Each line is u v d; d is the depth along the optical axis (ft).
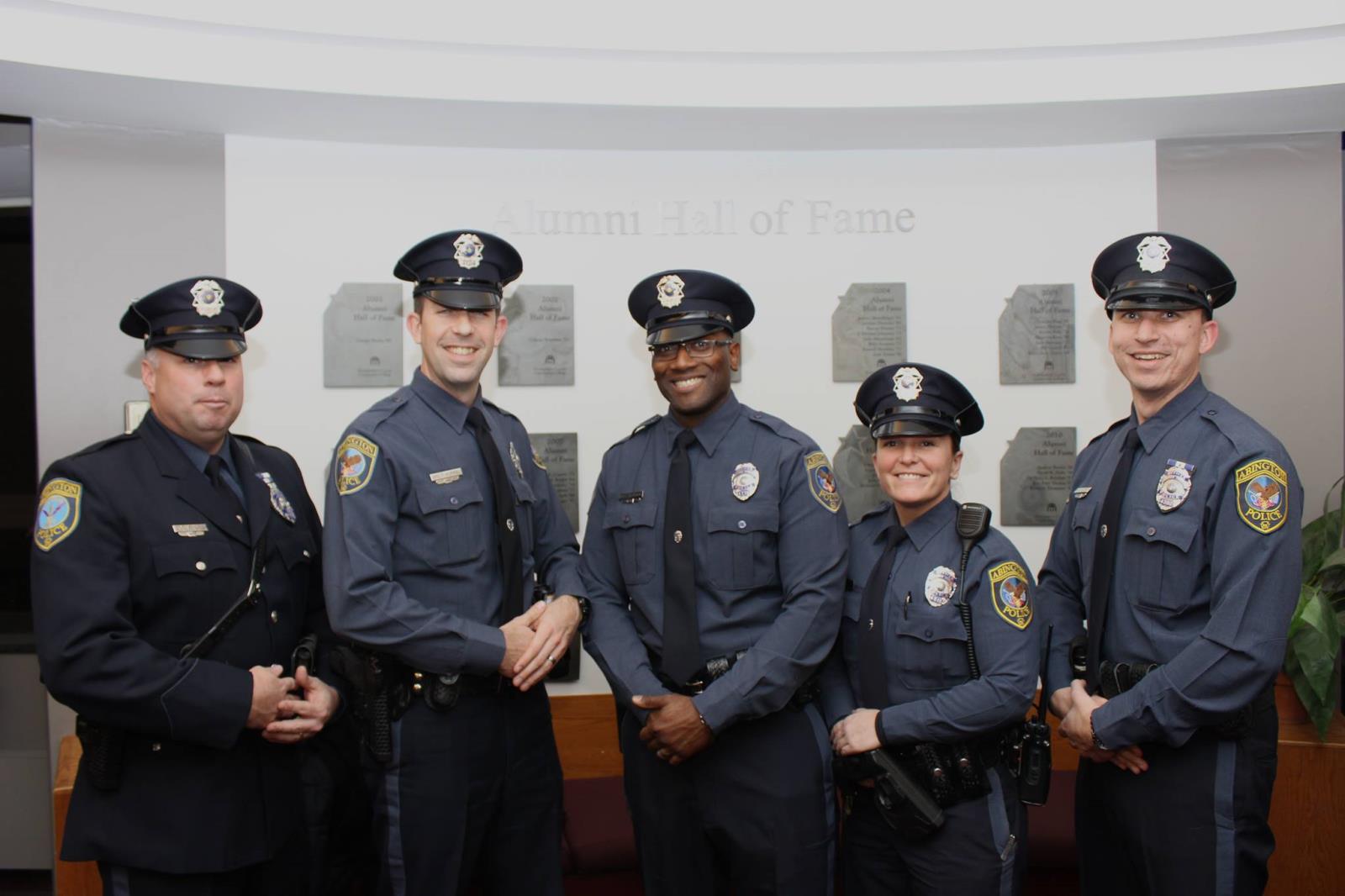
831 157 11.35
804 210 11.32
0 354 14.17
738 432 8.06
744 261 11.30
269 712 6.88
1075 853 9.22
